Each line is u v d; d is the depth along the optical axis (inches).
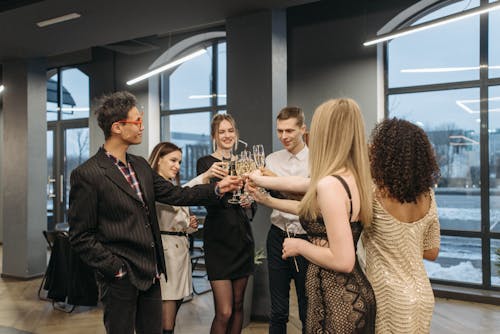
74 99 340.5
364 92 218.5
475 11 152.7
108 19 186.1
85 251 77.0
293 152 108.9
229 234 104.3
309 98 232.8
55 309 183.2
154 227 83.7
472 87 201.0
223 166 96.2
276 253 107.3
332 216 55.3
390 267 60.2
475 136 201.2
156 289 83.8
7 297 202.1
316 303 61.6
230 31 180.4
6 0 176.2
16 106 243.0
